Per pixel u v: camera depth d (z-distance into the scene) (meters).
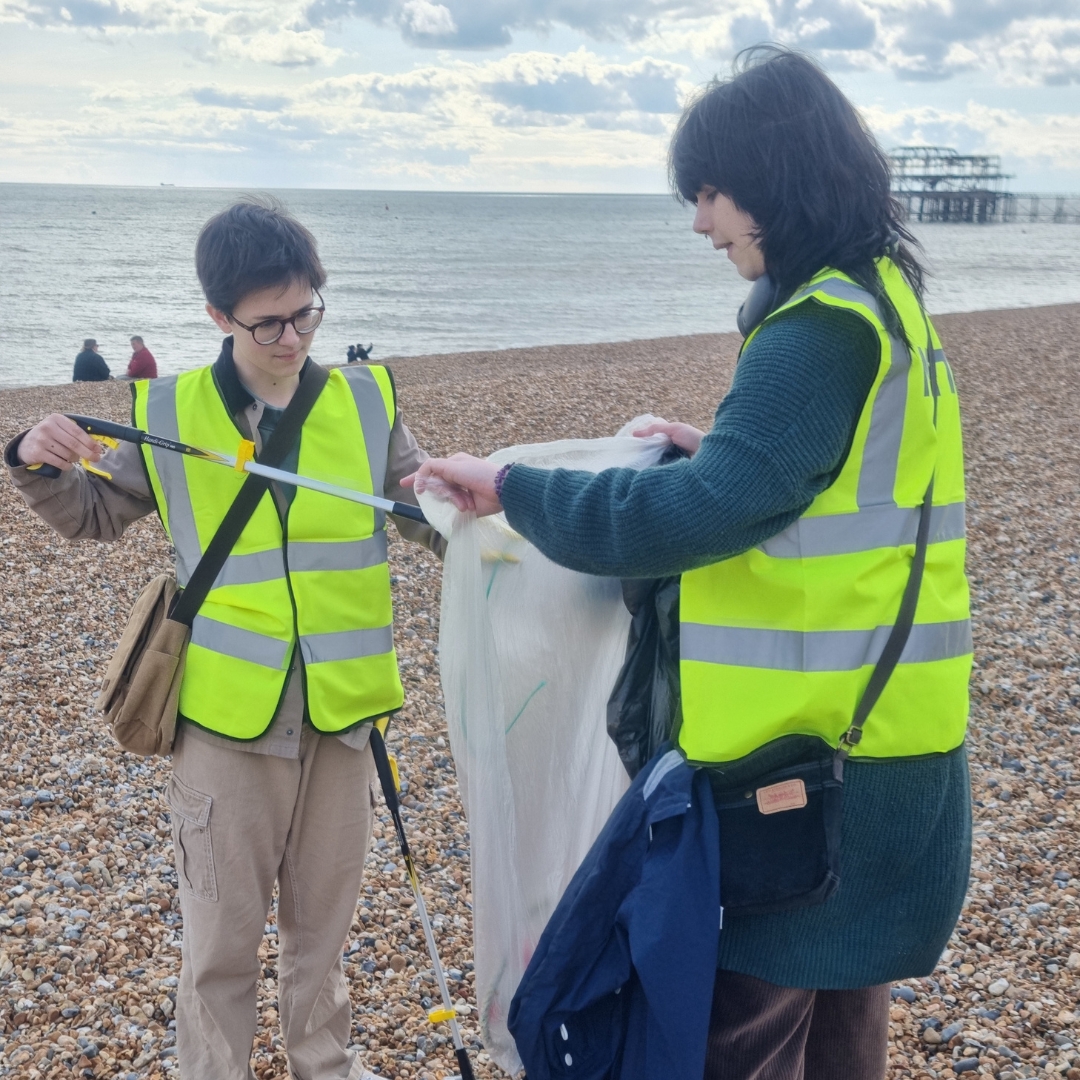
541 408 12.90
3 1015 2.83
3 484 8.60
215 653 2.10
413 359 21.36
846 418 1.50
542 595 2.02
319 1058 2.36
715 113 1.59
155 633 2.14
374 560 2.23
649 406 13.30
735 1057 1.67
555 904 2.06
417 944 3.20
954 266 54.53
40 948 3.12
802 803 1.57
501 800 1.93
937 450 1.61
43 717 4.77
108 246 79.50
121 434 2.03
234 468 2.03
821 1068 1.90
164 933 3.23
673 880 1.58
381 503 1.98
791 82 1.56
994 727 4.77
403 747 4.55
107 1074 2.63
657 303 40.31
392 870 3.58
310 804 2.21
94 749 4.48
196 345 29.77
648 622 1.88
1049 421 11.80
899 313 1.56
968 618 1.69
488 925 1.93
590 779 2.04
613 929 1.67
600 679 2.04
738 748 1.58
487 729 1.93
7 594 6.34
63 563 6.91
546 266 62.91
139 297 43.53
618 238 102.81
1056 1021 2.85
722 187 1.61
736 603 1.60
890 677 1.57
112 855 3.67
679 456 2.11
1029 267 54.50
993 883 3.52
